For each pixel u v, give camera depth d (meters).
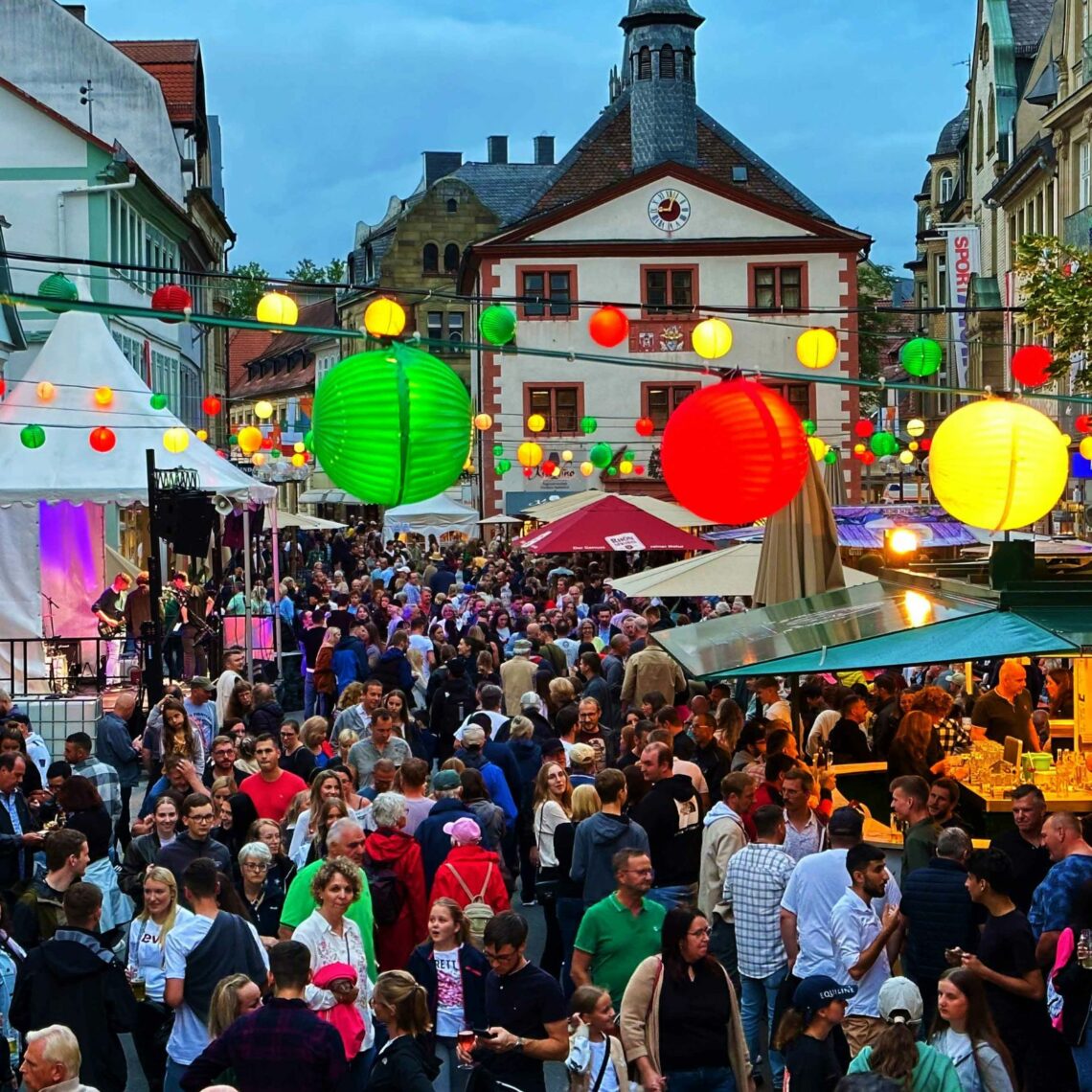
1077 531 42.94
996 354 58.19
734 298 59.47
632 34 63.97
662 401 59.44
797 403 59.56
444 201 87.44
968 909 9.42
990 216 60.19
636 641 21.77
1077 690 13.88
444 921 9.24
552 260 59.25
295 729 15.11
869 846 9.49
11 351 38.19
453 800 11.94
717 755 13.94
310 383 105.75
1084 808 12.21
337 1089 7.83
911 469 58.44
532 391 59.22
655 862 11.80
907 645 11.04
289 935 9.85
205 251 62.53
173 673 24.41
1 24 55.16
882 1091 6.18
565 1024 8.45
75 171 44.50
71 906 9.50
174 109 60.75
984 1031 7.75
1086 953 8.67
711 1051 8.67
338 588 35.88
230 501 25.12
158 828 11.48
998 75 58.28
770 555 16.08
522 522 54.31
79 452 23.53
